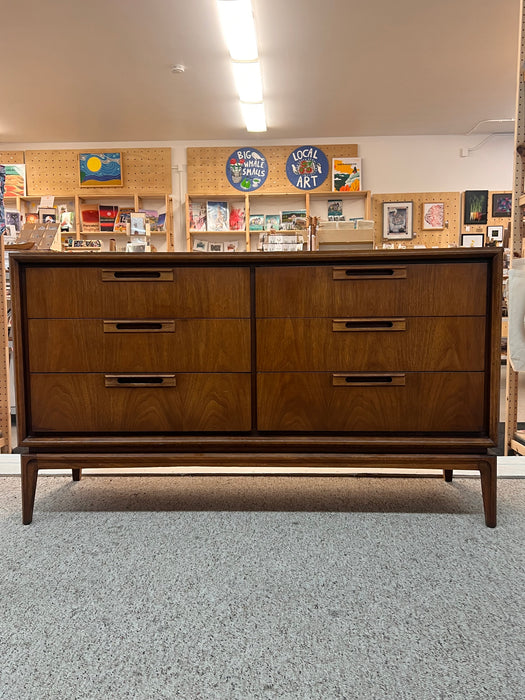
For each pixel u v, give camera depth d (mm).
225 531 1394
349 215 6180
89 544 1318
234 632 937
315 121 5512
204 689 793
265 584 1106
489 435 1432
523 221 2350
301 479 1869
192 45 3754
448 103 5016
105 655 876
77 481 1858
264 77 4355
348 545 1298
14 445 2820
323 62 4070
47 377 1479
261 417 1472
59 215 6016
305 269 1440
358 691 786
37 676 825
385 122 5578
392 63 4105
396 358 1442
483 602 1032
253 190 6102
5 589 1095
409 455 1437
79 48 3783
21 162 6145
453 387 1438
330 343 1448
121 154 6086
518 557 1228
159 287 1457
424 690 787
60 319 1467
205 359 1467
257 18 3408
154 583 1115
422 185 6133
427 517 1485
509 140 6043
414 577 1133
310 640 912
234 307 1454
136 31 3547
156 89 4559
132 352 1472
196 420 1480
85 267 1456
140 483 1828
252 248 6184
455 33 3643
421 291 1426
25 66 4070
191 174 6105
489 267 1410
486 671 830
